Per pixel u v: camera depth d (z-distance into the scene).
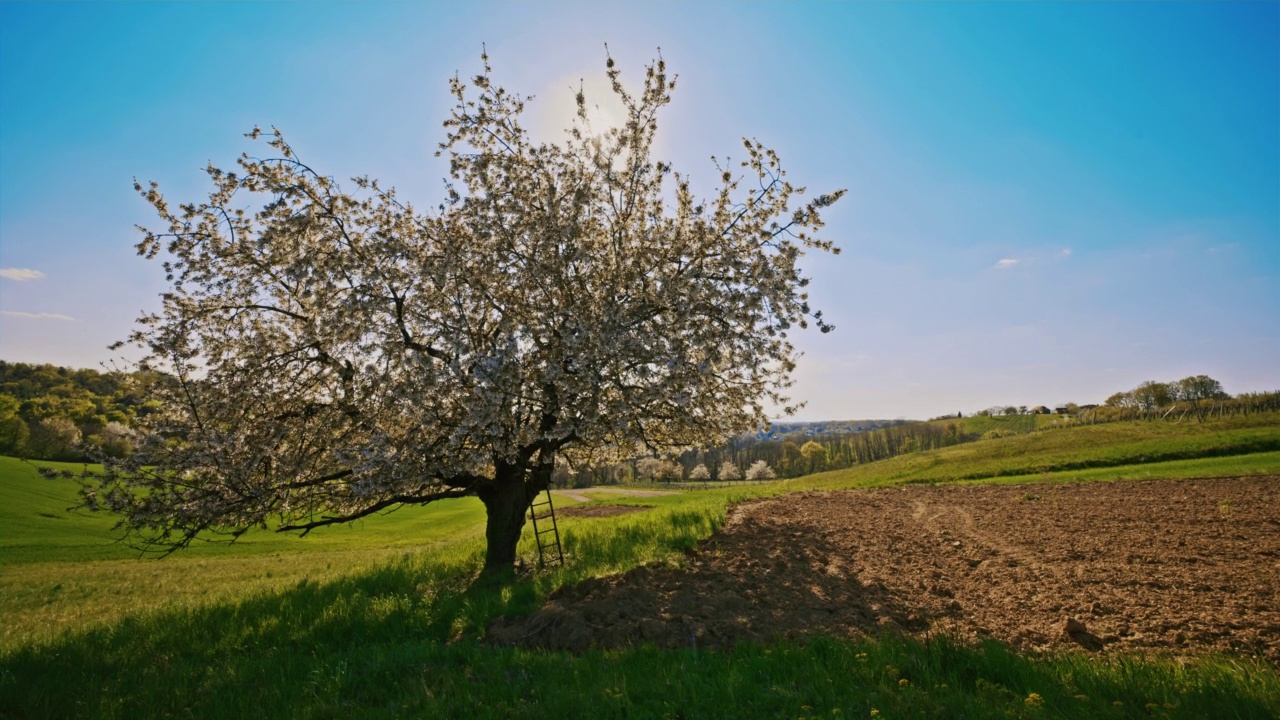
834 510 20.50
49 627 13.48
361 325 11.54
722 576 11.19
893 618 8.60
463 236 12.73
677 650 7.31
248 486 10.85
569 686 6.30
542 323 12.26
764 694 5.70
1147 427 55.50
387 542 36.12
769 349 11.76
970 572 11.22
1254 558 10.85
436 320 12.09
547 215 12.04
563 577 11.37
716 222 13.05
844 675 6.03
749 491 34.03
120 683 7.30
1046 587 9.85
